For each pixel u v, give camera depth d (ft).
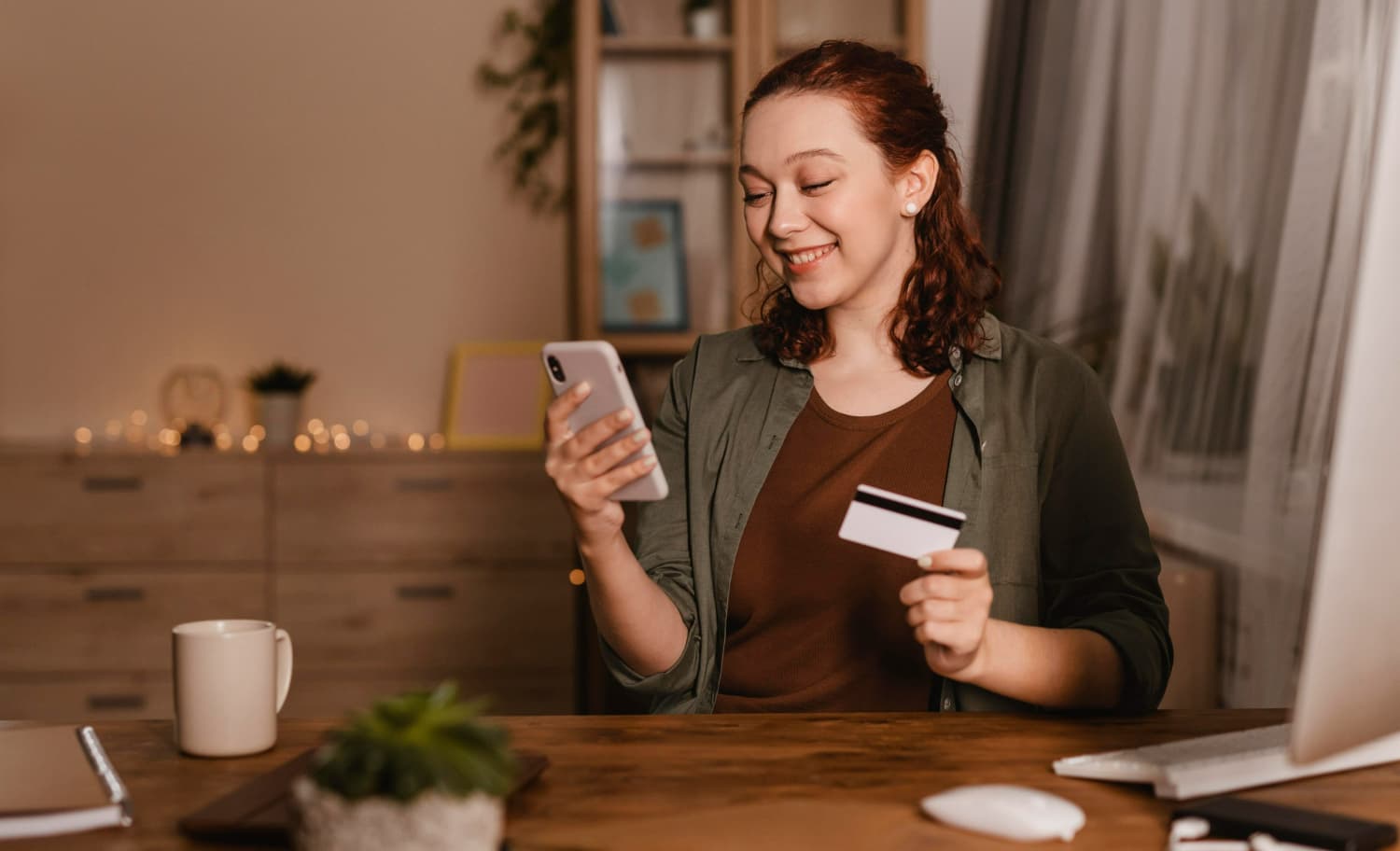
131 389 11.39
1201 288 7.34
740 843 2.43
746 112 4.28
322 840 1.96
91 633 10.17
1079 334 8.39
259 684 3.08
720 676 4.33
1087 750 3.12
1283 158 6.68
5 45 11.25
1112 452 4.31
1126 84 8.06
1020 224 9.02
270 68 11.36
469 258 11.47
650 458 3.48
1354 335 2.16
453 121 11.43
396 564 10.32
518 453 10.34
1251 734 3.05
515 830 2.50
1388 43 2.15
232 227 11.39
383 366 11.46
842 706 4.20
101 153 11.32
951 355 4.42
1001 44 9.57
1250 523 6.71
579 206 10.61
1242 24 7.01
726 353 4.75
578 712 10.69
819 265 4.17
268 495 10.25
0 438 11.32
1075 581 4.19
